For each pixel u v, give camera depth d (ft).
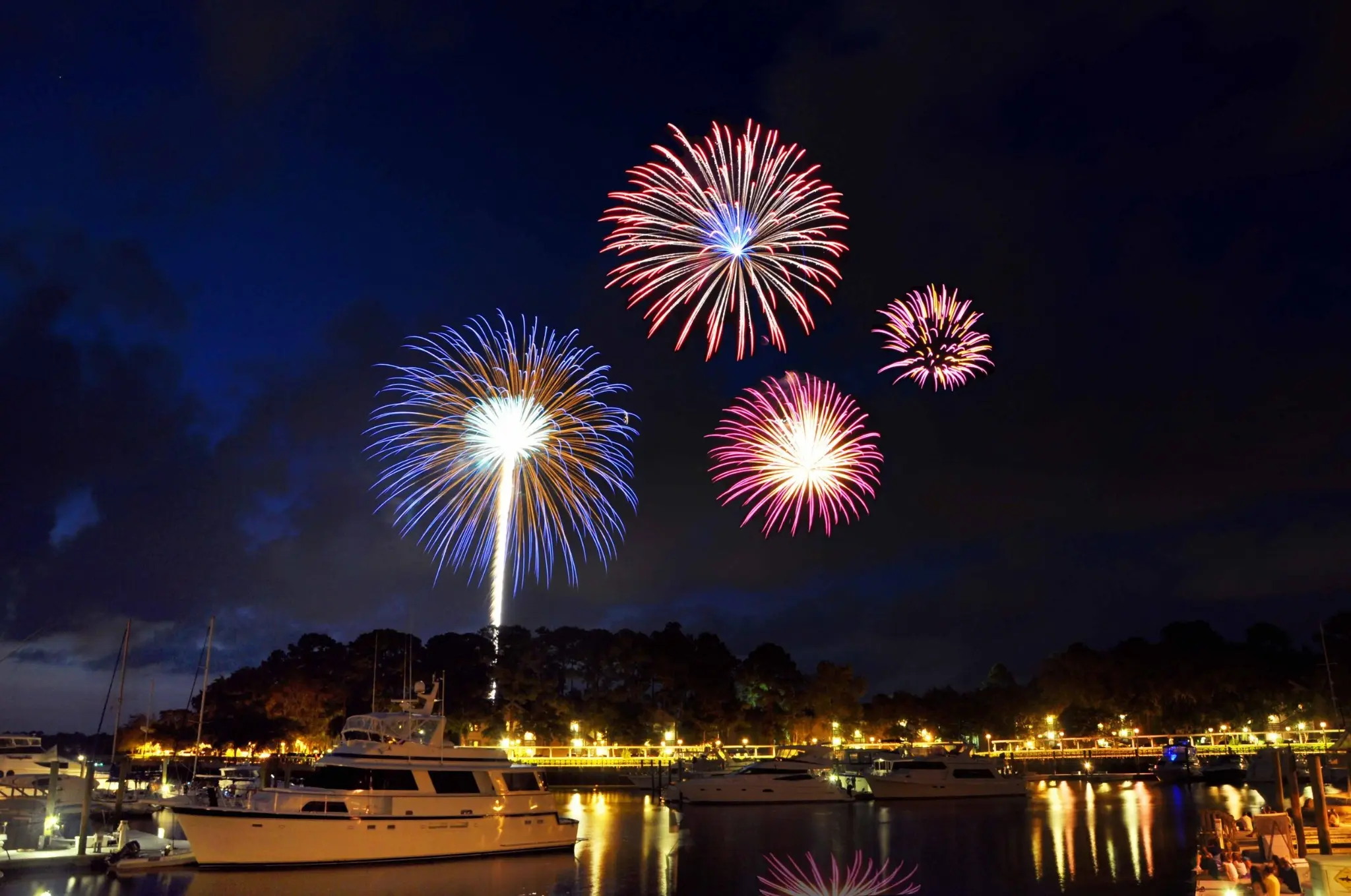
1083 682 475.31
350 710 383.24
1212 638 476.54
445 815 154.20
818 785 283.18
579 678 440.86
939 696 522.47
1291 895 93.50
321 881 138.51
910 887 142.41
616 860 164.35
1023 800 287.07
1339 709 418.31
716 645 444.14
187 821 141.79
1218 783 358.84
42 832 156.15
